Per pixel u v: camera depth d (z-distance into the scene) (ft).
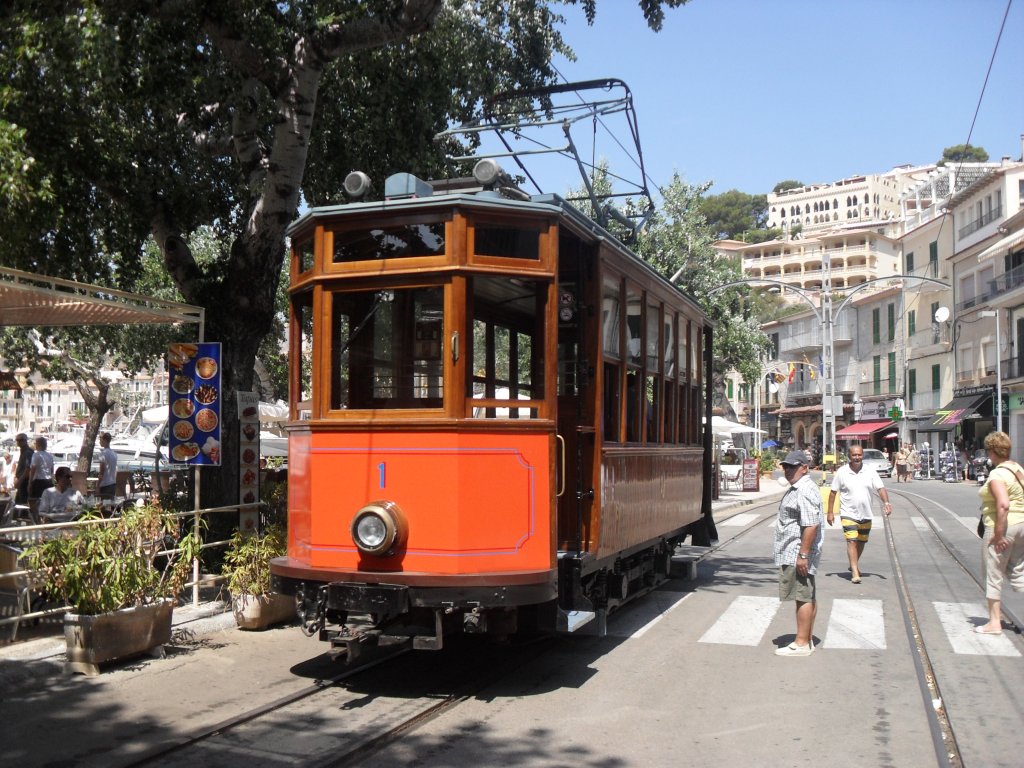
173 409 32.45
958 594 39.32
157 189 39.17
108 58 31.19
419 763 18.74
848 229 368.68
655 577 38.81
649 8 40.75
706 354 47.50
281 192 37.29
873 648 29.27
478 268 23.27
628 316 30.48
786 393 246.06
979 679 25.39
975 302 156.25
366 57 43.47
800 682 25.23
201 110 42.96
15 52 30.73
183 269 39.40
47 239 36.19
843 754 19.39
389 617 23.54
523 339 26.48
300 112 36.96
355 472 23.72
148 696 23.26
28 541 29.60
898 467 150.82
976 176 195.42
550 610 24.58
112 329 83.97
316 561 24.02
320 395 24.30
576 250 27.30
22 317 33.12
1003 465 31.07
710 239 100.07
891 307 195.21
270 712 22.07
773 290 343.87
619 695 23.91
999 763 18.85
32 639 27.20
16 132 28.55
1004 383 144.05
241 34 35.63
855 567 42.86
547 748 19.72
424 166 46.39
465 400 23.16
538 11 51.13
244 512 35.60
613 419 29.04
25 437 55.01
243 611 30.83
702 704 23.08
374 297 24.04
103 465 57.57
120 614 25.66
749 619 34.35
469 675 25.93
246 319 37.96
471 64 48.01
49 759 18.74
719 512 85.71
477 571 22.80
